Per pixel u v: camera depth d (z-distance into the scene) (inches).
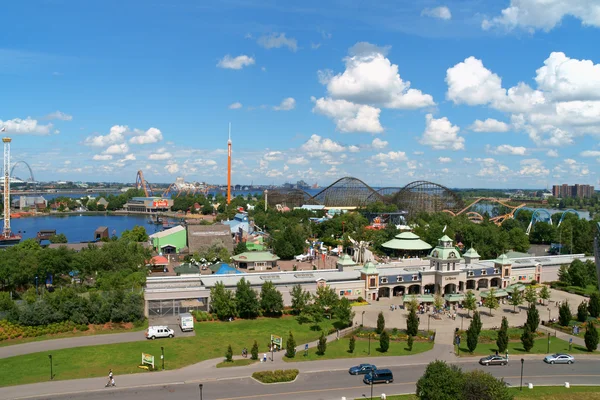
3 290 7711.6
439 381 3572.8
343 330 6058.1
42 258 7800.2
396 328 6053.2
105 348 5142.7
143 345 5275.6
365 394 4121.6
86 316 5905.5
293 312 6845.5
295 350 5285.4
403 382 4411.9
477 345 5610.2
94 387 4141.2
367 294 7775.6
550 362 5039.4
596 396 4143.7
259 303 6530.5
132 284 7150.6
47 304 5871.1
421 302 7396.7
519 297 7253.9
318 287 6988.2
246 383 4315.9
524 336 5423.2
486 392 3503.9
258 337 5703.7
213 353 5103.3
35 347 5152.6
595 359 5201.8
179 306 6525.6
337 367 4776.1
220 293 6422.2
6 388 4074.8
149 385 4215.1
